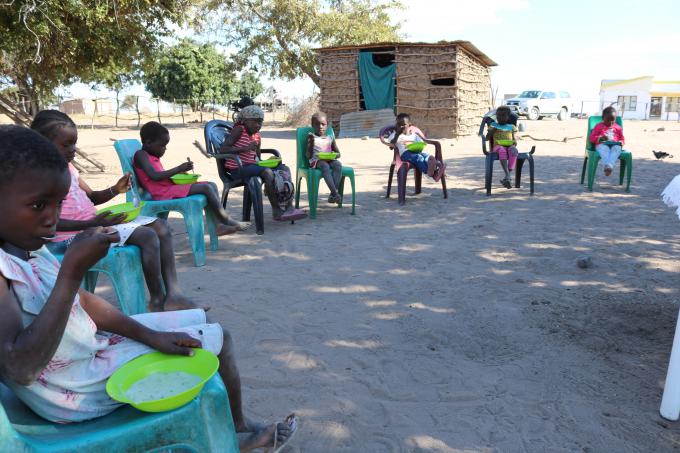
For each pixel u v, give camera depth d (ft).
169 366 6.00
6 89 43.55
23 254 5.46
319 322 12.26
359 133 66.85
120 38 35.55
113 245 11.02
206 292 14.15
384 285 14.56
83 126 102.94
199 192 16.83
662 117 131.75
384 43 64.39
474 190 28.71
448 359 10.48
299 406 9.00
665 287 13.94
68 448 5.01
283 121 121.19
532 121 96.84
